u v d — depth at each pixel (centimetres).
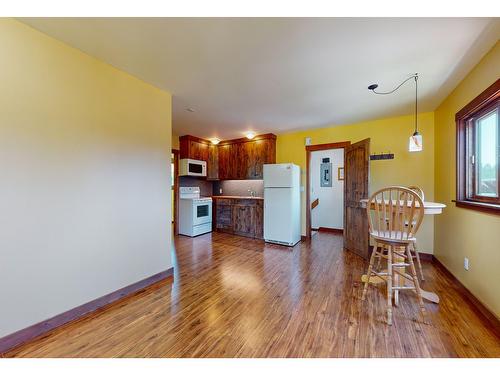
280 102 316
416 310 206
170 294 240
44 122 178
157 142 273
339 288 252
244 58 209
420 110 347
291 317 196
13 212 162
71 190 195
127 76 239
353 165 390
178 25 166
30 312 170
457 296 233
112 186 226
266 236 458
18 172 165
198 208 527
